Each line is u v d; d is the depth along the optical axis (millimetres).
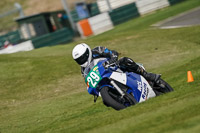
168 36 51344
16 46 77875
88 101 28484
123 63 19516
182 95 18688
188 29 53688
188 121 12141
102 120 18234
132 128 13352
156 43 48219
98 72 18250
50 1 173625
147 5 98875
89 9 114375
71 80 37375
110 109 23094
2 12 167000
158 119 13859
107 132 13797
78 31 92875
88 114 23875
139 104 18312
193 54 38250
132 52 45625
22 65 44906
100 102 26953
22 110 29781
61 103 29578
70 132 18203
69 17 92688
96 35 86812
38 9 168375
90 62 19203
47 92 34719
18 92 35812
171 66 34781
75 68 41375
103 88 18312
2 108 31281
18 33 103938
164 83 21484
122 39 55062
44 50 55219
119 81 18328
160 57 40719
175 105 15828
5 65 45500
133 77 19297
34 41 81250
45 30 97125
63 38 88562
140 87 19109
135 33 59219
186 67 31562
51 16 99062
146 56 42469
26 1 178250
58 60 45656
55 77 38875
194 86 22875
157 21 76688
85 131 16641
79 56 18891
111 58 18719
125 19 97125
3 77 40781
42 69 42250
